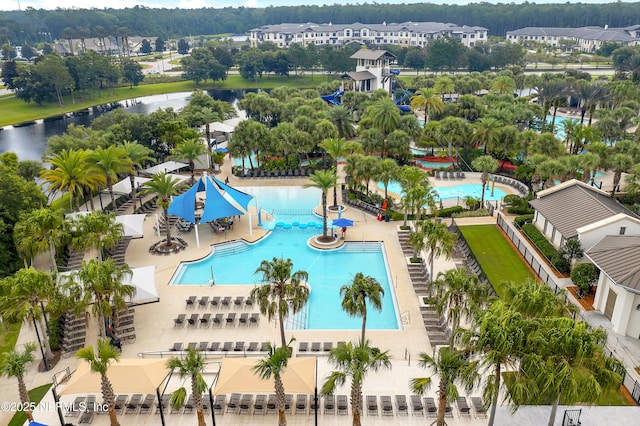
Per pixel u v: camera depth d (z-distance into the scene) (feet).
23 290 105.91
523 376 75.51
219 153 273.54
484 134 262.67
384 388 104.58
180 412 98.99
